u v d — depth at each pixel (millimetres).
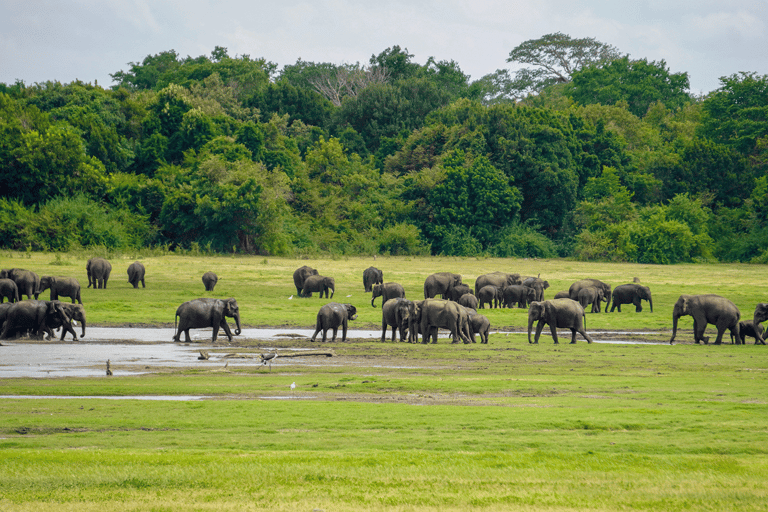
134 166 85500
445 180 86625
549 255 83875
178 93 86938
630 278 54500
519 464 9000
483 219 85375
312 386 15555
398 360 20469
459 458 9312
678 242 79500
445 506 7367
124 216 73125
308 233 81625
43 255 61375
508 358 21047
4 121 73062
